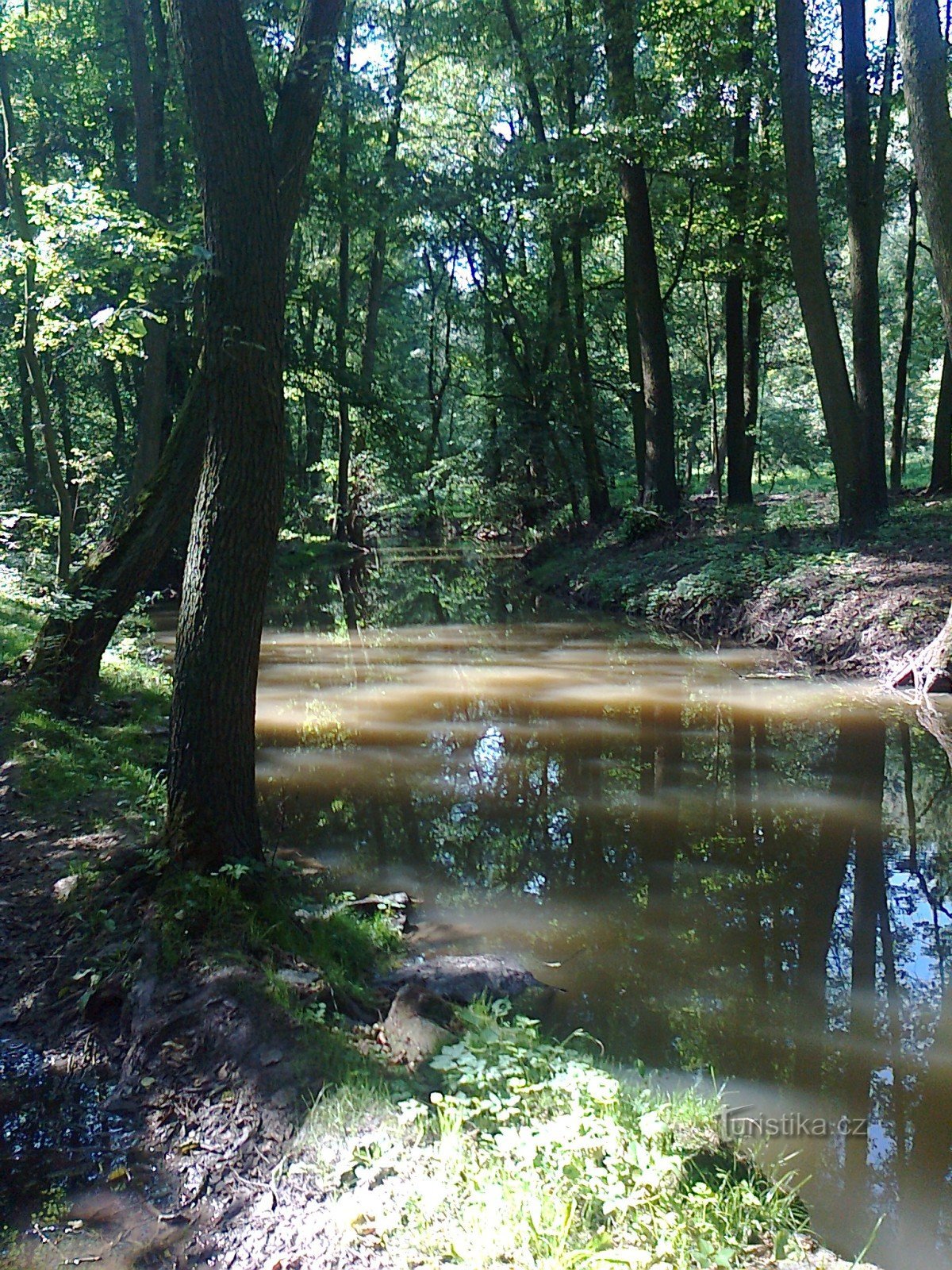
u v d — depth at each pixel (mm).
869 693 12578
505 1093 3754
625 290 25422
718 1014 5152
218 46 4996
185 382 22047
